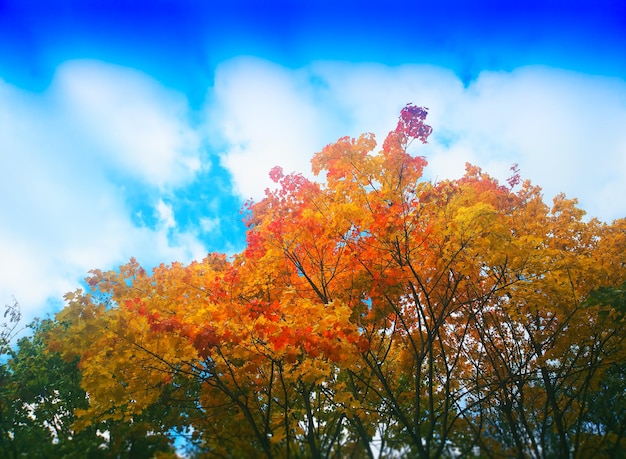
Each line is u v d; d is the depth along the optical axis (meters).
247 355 6.68
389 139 7.77
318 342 6.05
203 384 7.61
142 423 7.31
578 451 6.71
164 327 6.12
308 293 8.46
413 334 9.22
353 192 7.90
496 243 6.92
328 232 7.89
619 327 7.39
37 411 9.34
